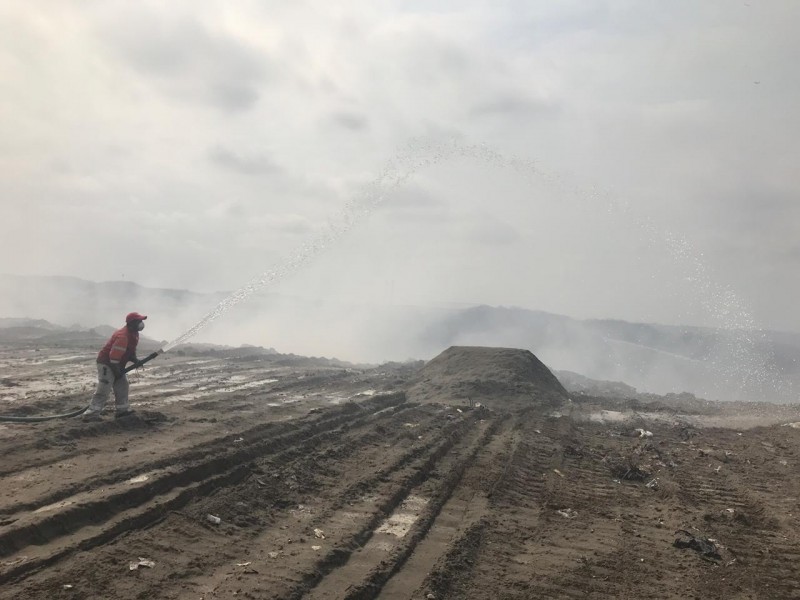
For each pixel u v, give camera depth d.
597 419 19.20
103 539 7.05
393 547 7.95
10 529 6.63
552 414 19.34
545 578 7.46
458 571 7.41
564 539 8.88
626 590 7.27
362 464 11.48
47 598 5.68
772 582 7.68
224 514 8.33
